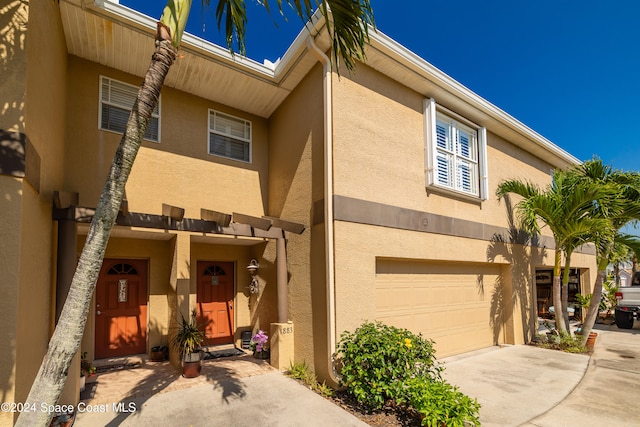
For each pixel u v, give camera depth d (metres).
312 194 6.02
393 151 6.46
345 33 3.74
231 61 6.18
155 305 6.87
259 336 6.73
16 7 3.20
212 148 7.29
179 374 5.73
